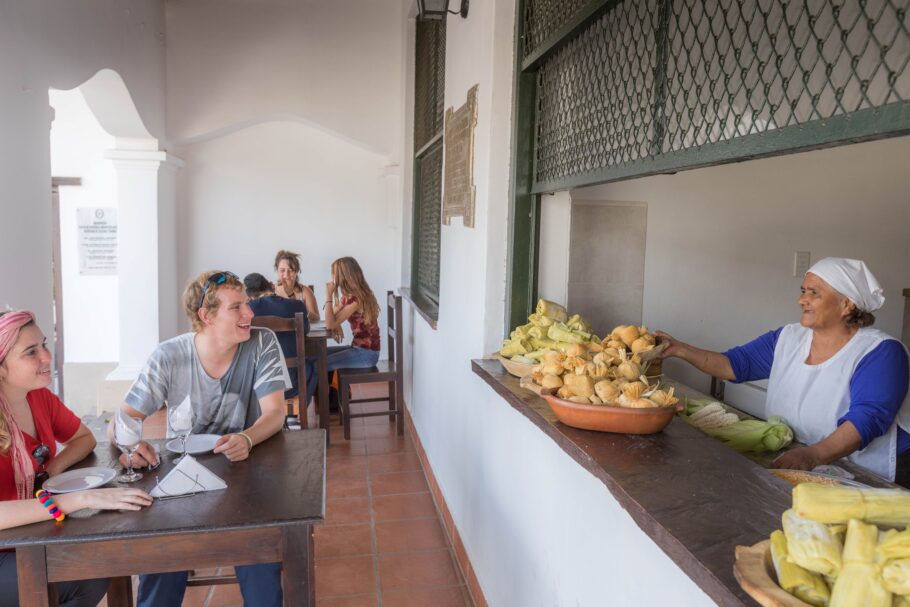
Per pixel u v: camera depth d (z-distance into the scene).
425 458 4.38
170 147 6.07
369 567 3.16
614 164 1.82
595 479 1.59
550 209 2.62
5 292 2.85
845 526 0.82
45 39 3.32
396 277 6.59
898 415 1.87
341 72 6.17
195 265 6.51
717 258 3.62
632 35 1.76
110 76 4.60
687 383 3.63
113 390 5.62
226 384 2.37
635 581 1.38
